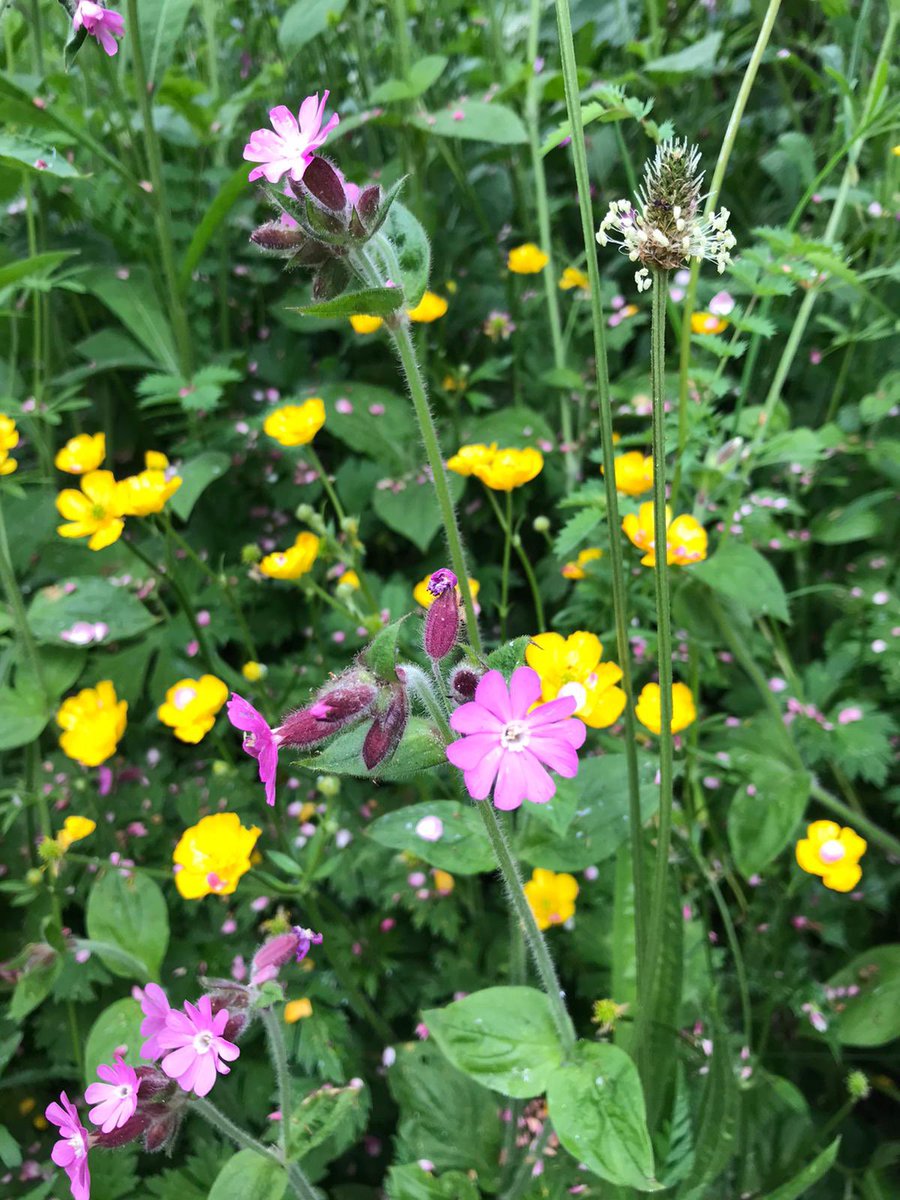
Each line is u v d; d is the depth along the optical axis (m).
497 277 0.47
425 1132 0.27
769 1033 0.31
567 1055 0.23
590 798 0.27
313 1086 0.28
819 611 0.39
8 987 0.29
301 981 0.30
